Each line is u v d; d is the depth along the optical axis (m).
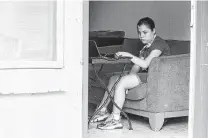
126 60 3.17
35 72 1.84
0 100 1.79
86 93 2.57
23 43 1.87
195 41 2.43
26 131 1.85
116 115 3.35
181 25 4.86
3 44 1.83
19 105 1.83
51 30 1.91
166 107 3.29
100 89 3.92
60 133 1.93
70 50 1.93
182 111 3.41
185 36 4.79
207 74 2.48
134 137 2.99
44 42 1.90
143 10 5.48
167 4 5.09
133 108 3.51
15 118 1.82
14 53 1.85
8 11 1.84
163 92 3.25
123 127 3.41
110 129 3.28
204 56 2.47
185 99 3.40
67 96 1.94
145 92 3.31
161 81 3.23
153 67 3.23
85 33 2.61
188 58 3.38
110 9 6.04
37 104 1.87
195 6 2.41
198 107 2.46
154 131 3.26
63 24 1.91
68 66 1.93
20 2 1.86
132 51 4.84
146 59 3.43
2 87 1.77
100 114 3.56
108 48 4.78
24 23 1.87
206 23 2.46
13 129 1.82
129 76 3.36
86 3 2.63
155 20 5.30
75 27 1.94
